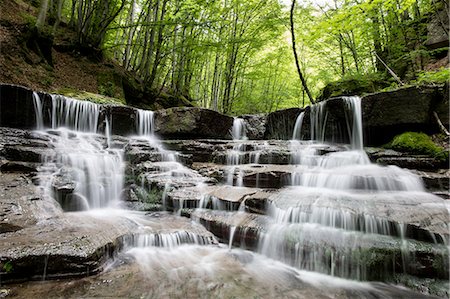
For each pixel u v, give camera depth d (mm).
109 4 13203
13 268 3350
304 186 6414
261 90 26578
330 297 3506
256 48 18688
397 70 12859
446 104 7418
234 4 16750
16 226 4254
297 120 10961
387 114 8094
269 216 5312
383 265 3805
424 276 3666
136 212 6270
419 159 6492
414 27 12398
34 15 13469
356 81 12336
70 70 12383
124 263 4195
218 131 11492
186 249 4863
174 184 6676
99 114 9672
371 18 12016
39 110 8328
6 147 6352
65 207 5836
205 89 24578
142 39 16734
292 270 4238
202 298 3398
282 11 16750
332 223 4664
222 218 5391
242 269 4234
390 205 4816
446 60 11312
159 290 3512
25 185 5504
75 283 3512
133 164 7777
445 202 4953
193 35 15727
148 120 10820
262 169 7043
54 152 6848
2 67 9438
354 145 8883
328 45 15906
